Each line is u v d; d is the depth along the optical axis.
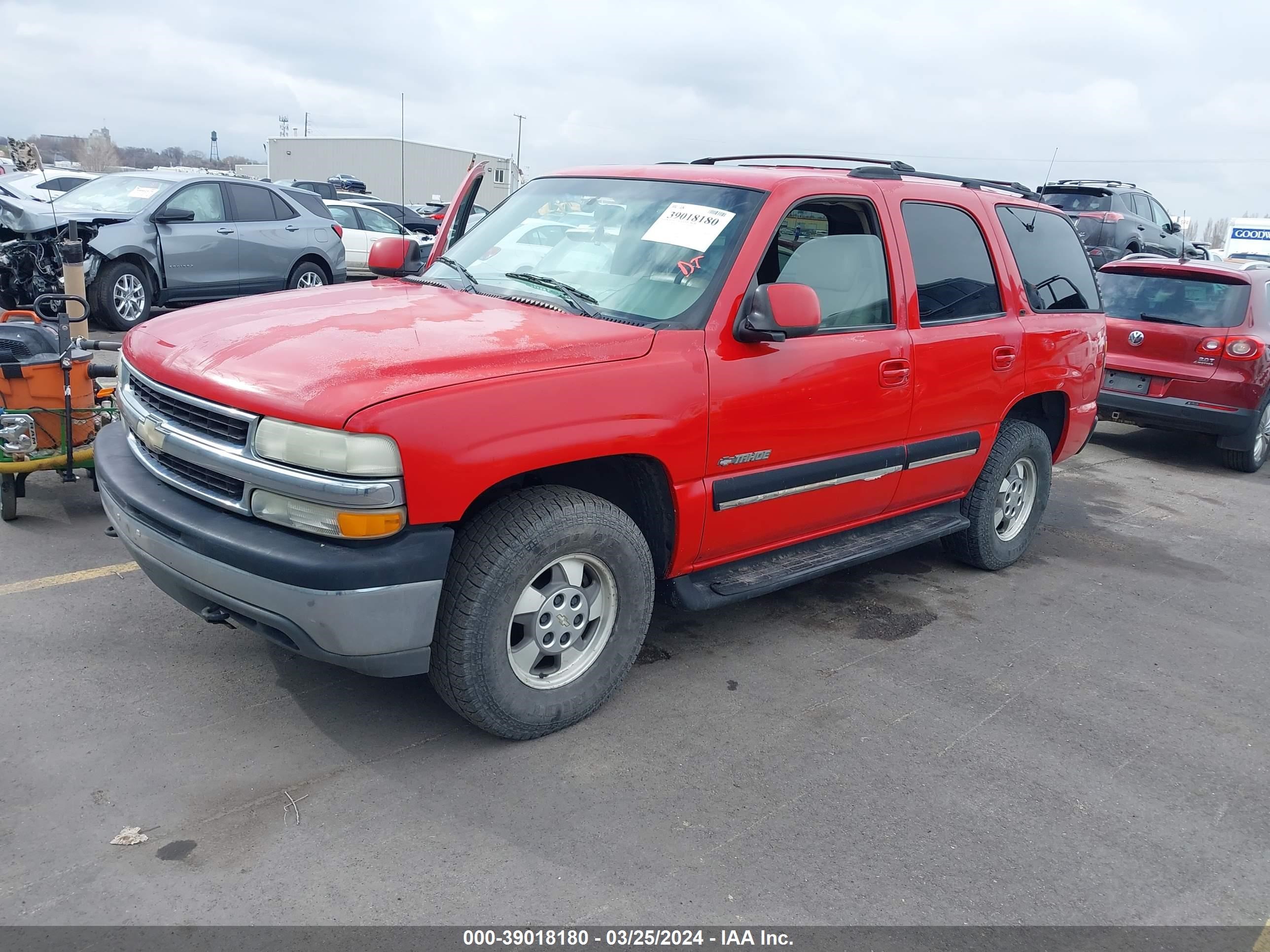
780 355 3.74
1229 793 3.41
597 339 3.29
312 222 12.65
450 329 3.31
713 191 3.97
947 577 5.39
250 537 2.87
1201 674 4.39
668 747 3.39
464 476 2.86
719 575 3.94
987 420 4.90
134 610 4.07
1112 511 7.09
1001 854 2.95
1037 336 5.08
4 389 4.74
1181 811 3.27
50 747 3.09
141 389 3.44
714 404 3.51
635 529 3.42
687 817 2.99
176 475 3.18
